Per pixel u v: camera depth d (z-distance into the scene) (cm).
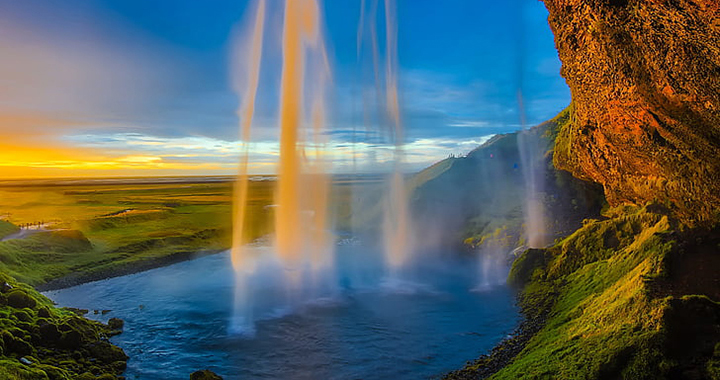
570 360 1311
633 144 1750
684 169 1565
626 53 1352
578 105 2153
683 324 1211
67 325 1812
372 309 2239
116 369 1636
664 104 1327
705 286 1407
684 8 980
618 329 1324
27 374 1361
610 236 2197
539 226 3238
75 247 3772
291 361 1692
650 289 1427
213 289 2750
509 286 2495
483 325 1966
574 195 3628
